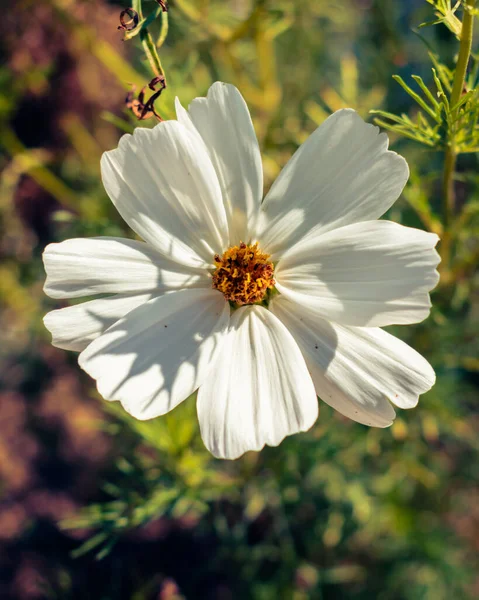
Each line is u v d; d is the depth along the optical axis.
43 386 0.45
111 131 0.42
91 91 0.40
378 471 0.41
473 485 0.44
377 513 0.42
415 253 0.23
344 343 0.24
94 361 0.23
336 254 0.24
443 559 0.43
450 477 0.44
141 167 0.24
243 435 0.23
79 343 0.24
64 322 0.24
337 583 0.42
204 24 0.35
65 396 0.45
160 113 0.26
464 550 0.45
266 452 0.34
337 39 0.47
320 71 0.45
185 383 0.23
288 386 0.23
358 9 0.46
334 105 0.35
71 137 0.41
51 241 0.43
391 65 0.42
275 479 0.35
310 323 0.24
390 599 0.43
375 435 0.35
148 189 0.24
